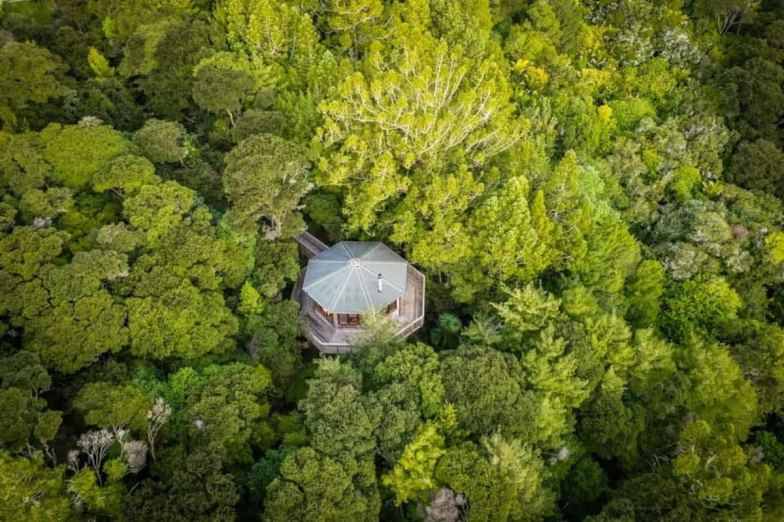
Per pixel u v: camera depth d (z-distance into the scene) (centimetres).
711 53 7319
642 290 4916
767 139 6562
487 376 3756
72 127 4444
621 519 3500
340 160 4447
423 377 3762
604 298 4622
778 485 3925
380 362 3894
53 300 3653
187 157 4906
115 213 4344
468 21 5956
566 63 6462
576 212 4584
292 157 4284
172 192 4203
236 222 4222
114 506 3097
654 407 4269
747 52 7081
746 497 3562
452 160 4712
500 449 3409
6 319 3778
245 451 3528
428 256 4416
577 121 5941
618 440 4072
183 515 3020
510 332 4194
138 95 5775
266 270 4266
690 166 6088
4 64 4803
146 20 5594
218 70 4934
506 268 4459
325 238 5034
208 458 3203
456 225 4309
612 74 6788
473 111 4853
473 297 4588
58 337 3566
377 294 4328
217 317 3891
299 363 4194
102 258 3772
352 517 3244
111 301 3725
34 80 4875
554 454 3934
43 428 3097
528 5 7025
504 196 4416
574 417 4078
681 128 6431
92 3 5906
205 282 4003
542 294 4288
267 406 3706
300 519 3164
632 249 4784
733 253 5231
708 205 5484
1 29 5709
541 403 3778
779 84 6706
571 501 3991
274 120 4831
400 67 4859
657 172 6047
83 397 3309
